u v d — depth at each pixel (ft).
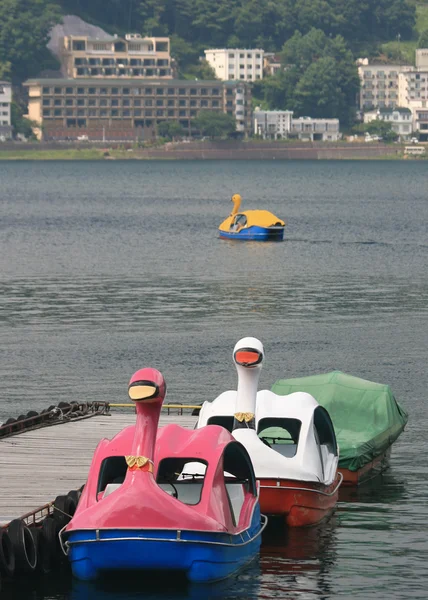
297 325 265.34
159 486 100.99
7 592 100.07
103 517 95.96
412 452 150.71
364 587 101.76
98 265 413.59
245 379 116.67
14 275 376.27
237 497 107.55
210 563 97.45
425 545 113.09
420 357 222.69
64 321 271.49
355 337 247.29
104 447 103.19
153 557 95.86
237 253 468.34
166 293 327.47
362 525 119.55
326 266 412.57
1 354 226.17
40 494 115.44
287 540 114.01
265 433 126.11
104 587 98.94
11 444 141.28
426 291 333.01
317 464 118.83
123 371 209.05
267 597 98.73
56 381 200.64
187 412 170.60
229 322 269.85
